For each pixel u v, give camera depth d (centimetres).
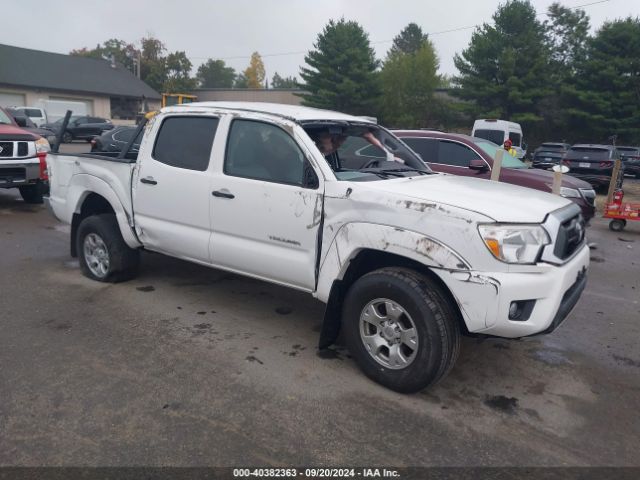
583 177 1745
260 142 430
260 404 353
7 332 448
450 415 349
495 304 329
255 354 425
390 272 363
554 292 345
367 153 474
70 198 581
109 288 561
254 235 427
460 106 4106
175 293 555
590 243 932
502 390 386
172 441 311
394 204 357
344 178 400
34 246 725
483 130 2698
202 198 455
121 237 555
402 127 4416
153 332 459
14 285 563
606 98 3828
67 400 350
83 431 318
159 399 354
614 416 358
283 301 547
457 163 869
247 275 450
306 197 393
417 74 4406
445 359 350
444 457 307
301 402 357
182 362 407
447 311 349
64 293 543
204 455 301
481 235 331
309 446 312
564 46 5503
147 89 4894
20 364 395
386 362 375
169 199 480
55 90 4178
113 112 4753
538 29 4091
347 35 4256
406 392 368
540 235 342
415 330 353
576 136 4075
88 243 576
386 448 313
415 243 346
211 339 450
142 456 298
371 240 362
